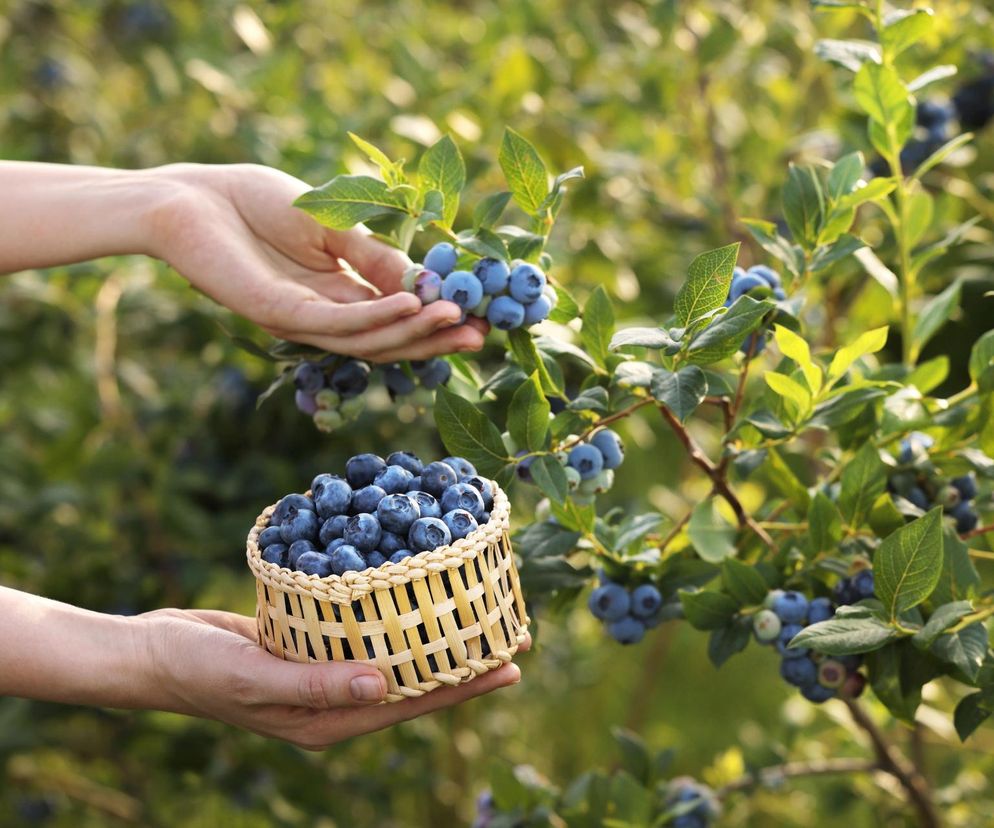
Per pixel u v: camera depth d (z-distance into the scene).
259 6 4.14
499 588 1.42
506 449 1.64
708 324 1.51
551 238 3.08
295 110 3.51
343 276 1.94
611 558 1.78
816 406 1.69
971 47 2.90
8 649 1.45
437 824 3.85
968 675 1.48
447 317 1.60
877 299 2.53
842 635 1.48
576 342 2.64
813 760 2.94
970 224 2.02
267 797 3.44
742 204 3.44
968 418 1.81
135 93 4.71
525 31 3.62
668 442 4.43
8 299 3.59
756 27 3.42
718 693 4.40
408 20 4.12
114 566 3.23
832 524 1.69
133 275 3.23
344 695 1.33
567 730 4.30
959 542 1.63
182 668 1.44
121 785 3.86
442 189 1.67
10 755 3.31
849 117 2.85
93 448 3.31
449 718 3.83
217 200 1.94
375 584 1.32
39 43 4.99
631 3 4.11
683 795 2.27
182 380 3.40
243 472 3.14
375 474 1.48
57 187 1.99
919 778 2.56
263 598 1.42
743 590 1.71
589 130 3.39
